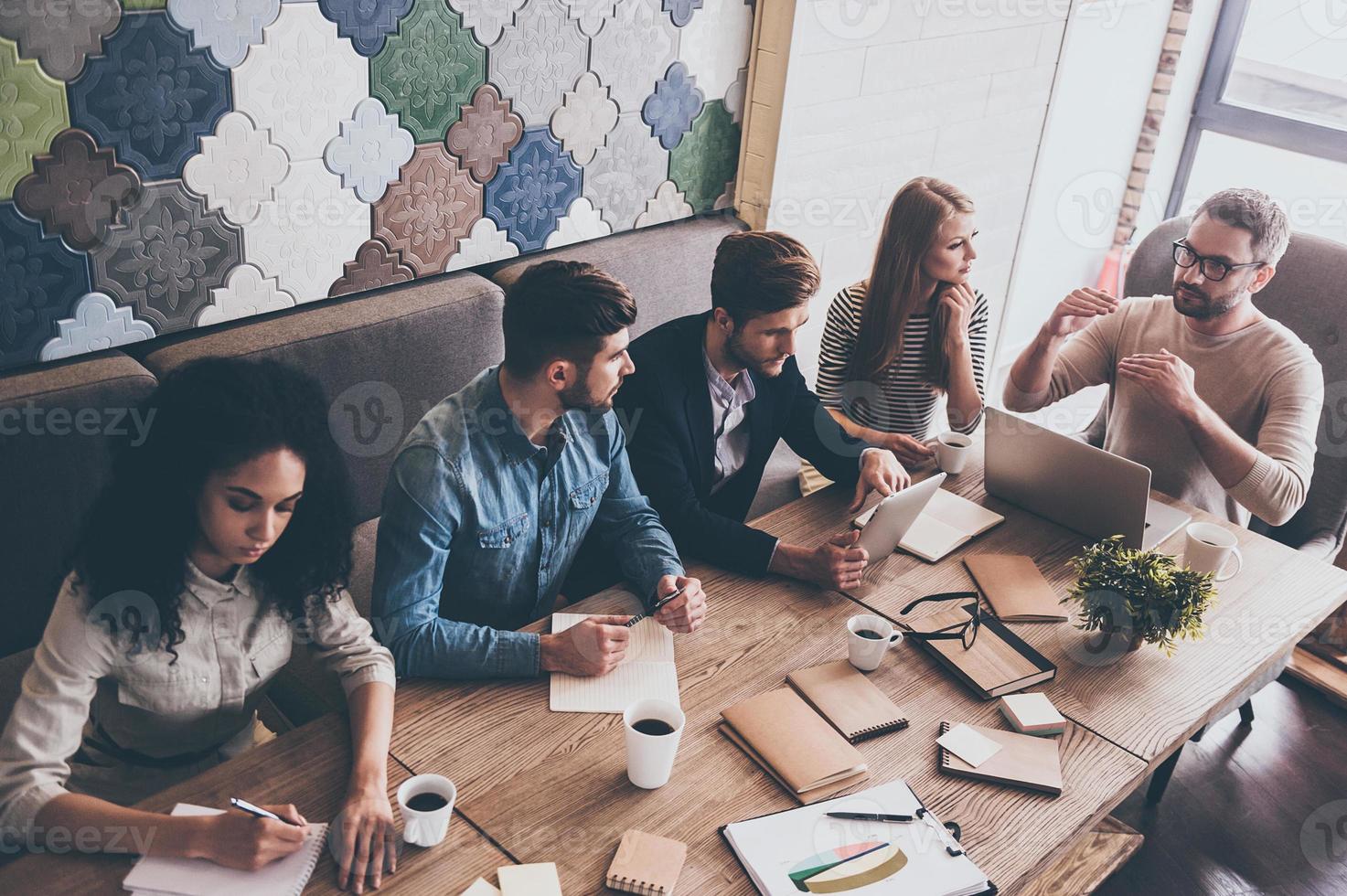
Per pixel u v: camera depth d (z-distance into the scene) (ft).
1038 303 13.75
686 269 8.62
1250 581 6.00
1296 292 8.16
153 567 4.01
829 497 6.59
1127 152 13.75
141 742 4.47
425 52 6.80
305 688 5.71
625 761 4.31
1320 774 7.88
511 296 4.95
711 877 3.78
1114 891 6.72
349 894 3.61
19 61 5.30
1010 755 4.47
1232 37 13.20
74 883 3.52
